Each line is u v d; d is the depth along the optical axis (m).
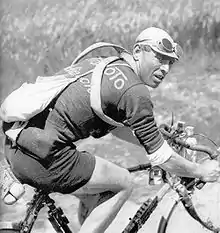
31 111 3.05
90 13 11.80
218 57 10.66
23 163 3.13
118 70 3.10
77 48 10.93
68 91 3.11
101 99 3.05
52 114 3.10
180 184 3.34
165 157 3.06
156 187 5.33
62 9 12.06
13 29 11.19
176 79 9.30
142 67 3.15
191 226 4.36
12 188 3.22
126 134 3.58
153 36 3.10
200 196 4.82
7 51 10.54
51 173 3.11
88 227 3.26
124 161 6.08
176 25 11.50
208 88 8.82
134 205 4.91
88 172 3.15
